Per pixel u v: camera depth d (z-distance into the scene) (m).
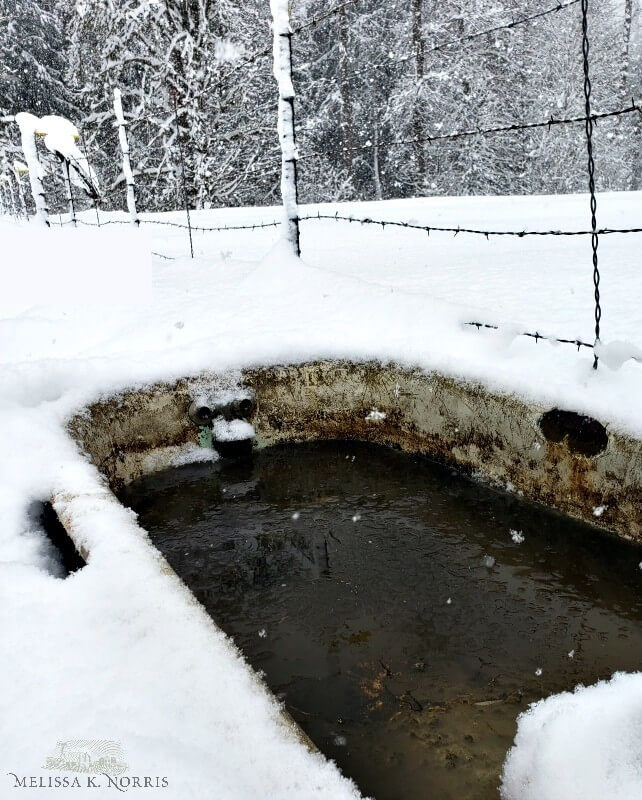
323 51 20.75
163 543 2.82
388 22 18.97
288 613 2.34
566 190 19.34
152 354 3.35
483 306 3.87
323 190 20.48
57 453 2.30
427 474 3.24
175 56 15.41
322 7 19.03
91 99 17.34
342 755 1.75
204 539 2.84
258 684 1.16
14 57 19.42
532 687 1.94
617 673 1.84
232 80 16.06
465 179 18.77
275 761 0.99
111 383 3.10
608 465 2.48
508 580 2.46
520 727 1.72
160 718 1.08
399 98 17.97
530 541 2.67
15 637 1.30
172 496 3.19
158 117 15.77
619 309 3.63
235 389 3.41
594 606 2.30
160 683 1.16
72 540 1.75
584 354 2.87
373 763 1.72
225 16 15.57
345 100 19.22
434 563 2.59
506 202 9.55
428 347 3.21
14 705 1.12
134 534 1.68
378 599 2.39
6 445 2.30
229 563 2.65
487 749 1.73
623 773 1.27
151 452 3.31
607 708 1.54
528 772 1.51
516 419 2.78
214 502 3.14
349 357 3.42
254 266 5.14
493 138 18.30
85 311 4.21
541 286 4.39
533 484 2.82
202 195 15.60
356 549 2.71
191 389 3.31
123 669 1.20
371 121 19.91
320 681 2.02
